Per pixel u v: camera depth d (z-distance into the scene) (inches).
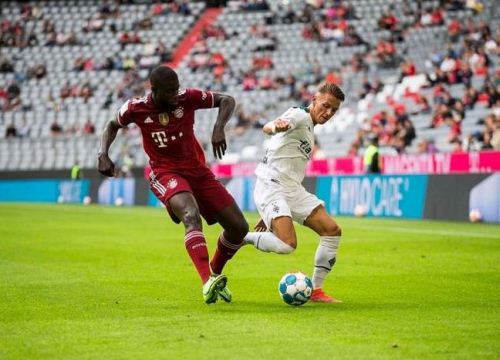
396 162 2541.8
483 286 1031.6
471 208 2226.9
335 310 831.1
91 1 5049.2
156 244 1651.1
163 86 818.8
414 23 3919.8
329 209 2687.0
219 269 914.7
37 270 1200.8
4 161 4229.8
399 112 3093.0
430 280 1091.3
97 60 4672.7
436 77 3321.9
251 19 4562.0
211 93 858.8
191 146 861.2
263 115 3752.5
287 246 877.2
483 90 3068.4
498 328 727.1
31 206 3469.5
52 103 4443.9
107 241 1720.0
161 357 606.5
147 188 3494.1
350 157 2763.3
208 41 4488.2
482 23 3528.5
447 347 643.5
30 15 5017.2
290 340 669.3
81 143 4099.4
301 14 4488.2
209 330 713.6
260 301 896.3
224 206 867.4
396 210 2434.8
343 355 613.3
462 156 2315.5
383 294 959.0
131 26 4840.1
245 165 3083.2
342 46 4084.6
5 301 890.7
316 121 900.6
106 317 784.3
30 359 602.9
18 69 4729.3
